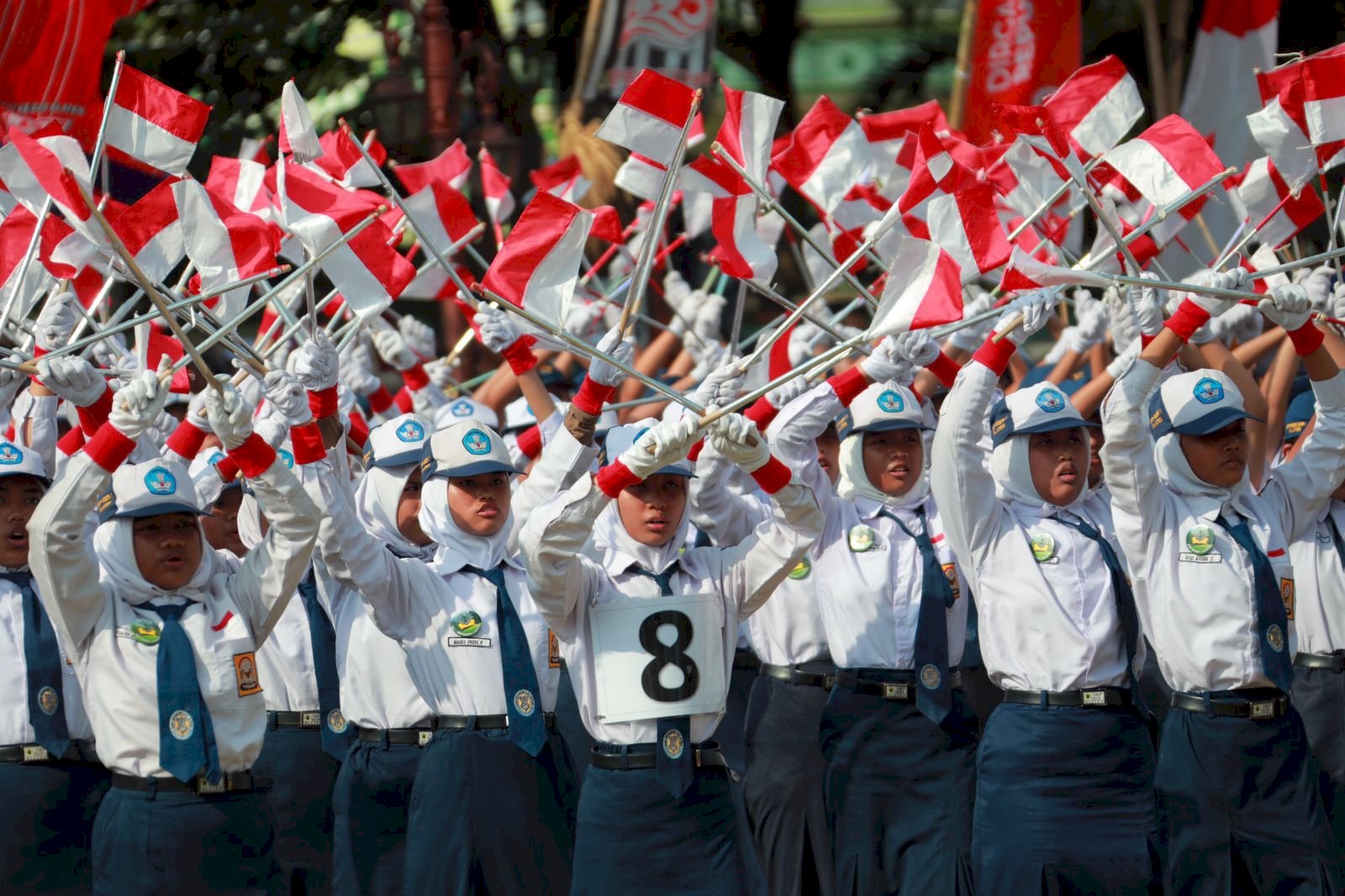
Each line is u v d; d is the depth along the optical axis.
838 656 30.59
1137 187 27.67
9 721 27.64
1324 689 32.31
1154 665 34.00
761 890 29.03
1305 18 63.53
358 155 32.69
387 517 30.05
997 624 27.36
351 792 28.69
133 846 24.92
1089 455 29.52
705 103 52.69
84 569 24.47
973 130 45.84
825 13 90.50
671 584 25.05
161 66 63.09
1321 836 26.94
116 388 30.67
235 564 29.31
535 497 25.39
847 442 31.50
